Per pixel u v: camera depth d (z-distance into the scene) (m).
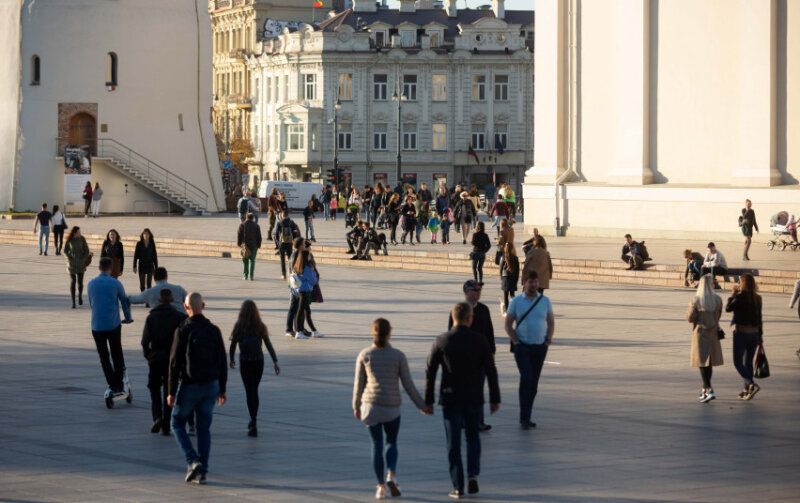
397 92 185.00
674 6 87.56
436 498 20.70
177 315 26.50
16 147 129.88
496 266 69.50
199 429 22.28
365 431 26.81
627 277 64.56
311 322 43.84
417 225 87.69
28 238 94.00
